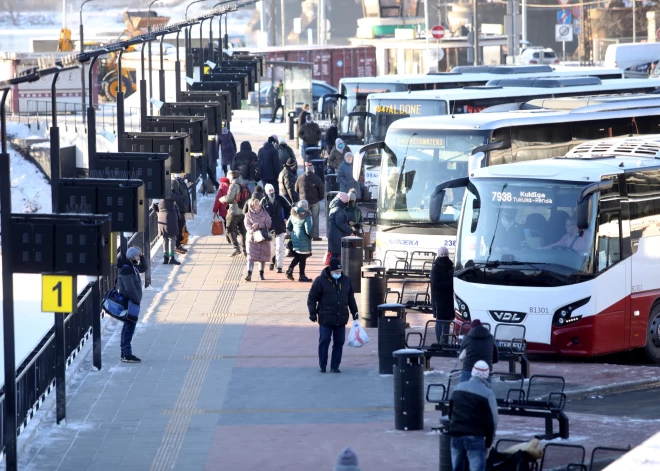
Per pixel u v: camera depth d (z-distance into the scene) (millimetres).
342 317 61188
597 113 92125
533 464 42125
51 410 54188
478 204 66125
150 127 101312
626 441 47000
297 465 45188
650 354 66812
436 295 67000
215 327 73375
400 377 49938
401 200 86125
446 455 42188
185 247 104938
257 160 117188
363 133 142500
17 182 177500
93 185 58312
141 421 52656
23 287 95750
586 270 62875
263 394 57188
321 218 123250
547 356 67062
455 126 85438
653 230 66625
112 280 74000
